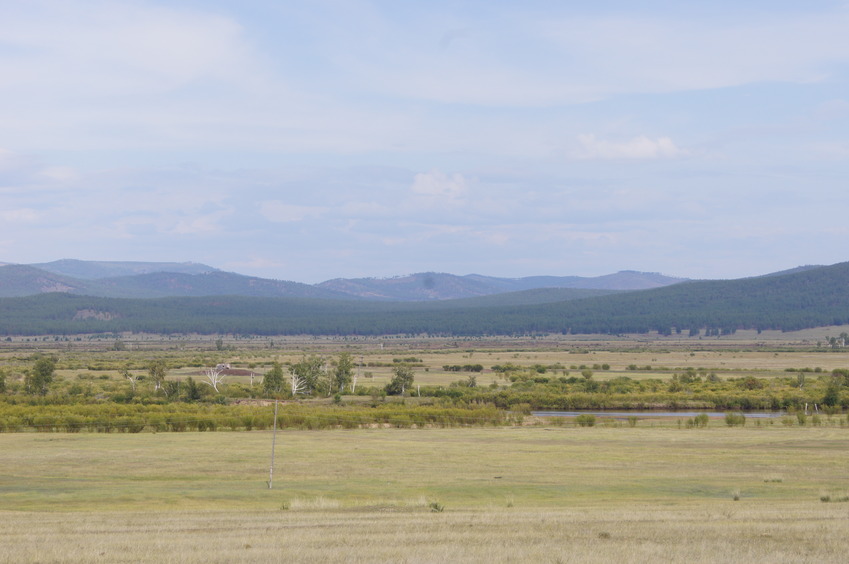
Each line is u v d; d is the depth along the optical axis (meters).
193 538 26.86
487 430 78.56
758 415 98.50
